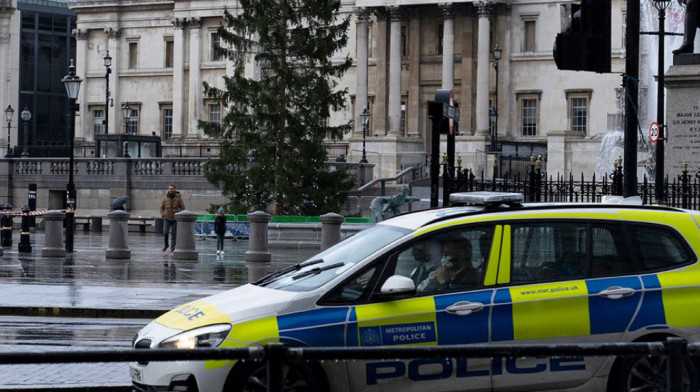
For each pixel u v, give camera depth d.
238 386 11.13
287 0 61.72
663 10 32.88
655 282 12.15
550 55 100.25
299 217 53.12
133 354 8.08
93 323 21.47
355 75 107.69
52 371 15.51
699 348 8.40
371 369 11.37
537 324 11.79
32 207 67.12
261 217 38.94
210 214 62.19
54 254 39.38
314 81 61.16
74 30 121.25
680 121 30.17
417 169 92.31
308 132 60.75
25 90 124.81
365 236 12.57
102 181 83.12
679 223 12.52
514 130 101.56
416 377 11.43
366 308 11.52
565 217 12.29
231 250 49.94
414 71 105.50
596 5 16.98
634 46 18.16
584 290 11.98
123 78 119.06
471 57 103.31
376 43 107.25
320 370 11.30
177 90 115.00
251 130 60.81
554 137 80.69
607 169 74.56
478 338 11.66
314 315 11.41
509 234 12.12
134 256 41.47
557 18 99.94
